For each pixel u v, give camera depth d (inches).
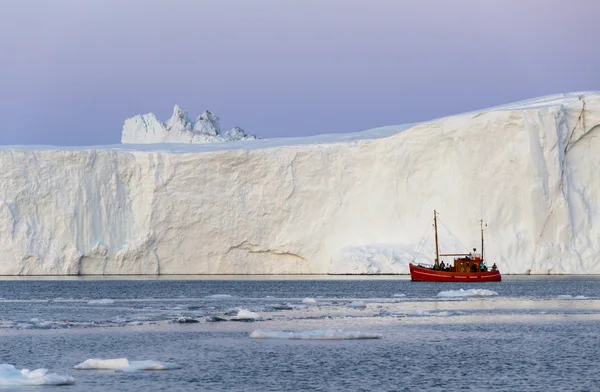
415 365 5561.0
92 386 4847.4
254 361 5664.4
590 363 5649.6
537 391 4842.5
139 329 7293.3
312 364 5570.9
